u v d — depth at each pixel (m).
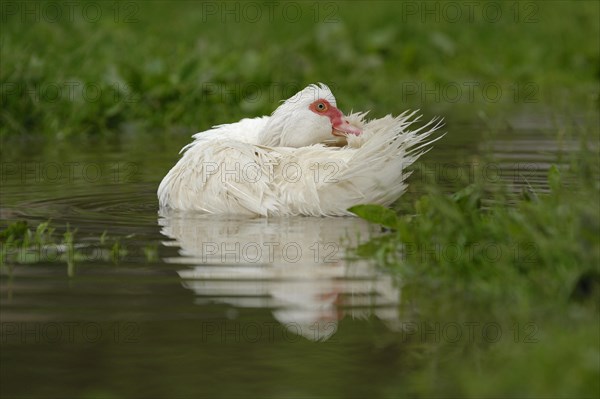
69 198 13.37
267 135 13.27
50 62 22.55
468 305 8.65
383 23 31.19
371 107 22.72
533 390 7.00
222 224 11.59
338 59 26.61
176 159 16.77
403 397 6.94
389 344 7.87
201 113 21.33
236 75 22.52
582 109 21.62
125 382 7.16
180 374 7.30
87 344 7.84
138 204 12.98
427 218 10.07
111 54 24.30
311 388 7.07
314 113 13.12
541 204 10.01
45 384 7.16
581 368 7.16
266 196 11.94
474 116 21.38
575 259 8.77
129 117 21.02
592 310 8.38
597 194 10.32
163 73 21.89
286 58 25.41
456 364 7.46
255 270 9.62
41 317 8.39
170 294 8.94
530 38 30.22
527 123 19.84
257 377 7.25
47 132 19.95
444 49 28.88
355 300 8.78
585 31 30.52
